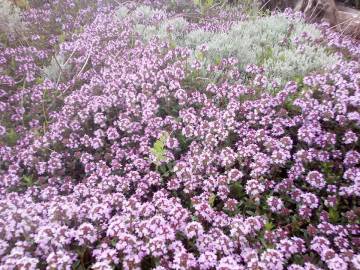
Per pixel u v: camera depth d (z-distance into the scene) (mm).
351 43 459
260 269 197
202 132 307
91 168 303
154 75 372
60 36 530
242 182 289
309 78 344
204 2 625
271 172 287
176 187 272
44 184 296
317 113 307
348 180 270
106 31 517
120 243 208
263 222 244
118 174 303
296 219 255
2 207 236
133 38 507
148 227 220
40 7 648
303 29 489
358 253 226
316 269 202
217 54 437
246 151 288
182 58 408
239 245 227
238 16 576
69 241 215
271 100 325
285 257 226
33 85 429
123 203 250
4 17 549
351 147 297
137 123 330
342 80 330
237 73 386
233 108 325
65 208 231
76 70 465
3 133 343
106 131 336
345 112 306
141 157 316
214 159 292
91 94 389
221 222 239
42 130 362
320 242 222
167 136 302
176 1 622
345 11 606
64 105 393
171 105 355
